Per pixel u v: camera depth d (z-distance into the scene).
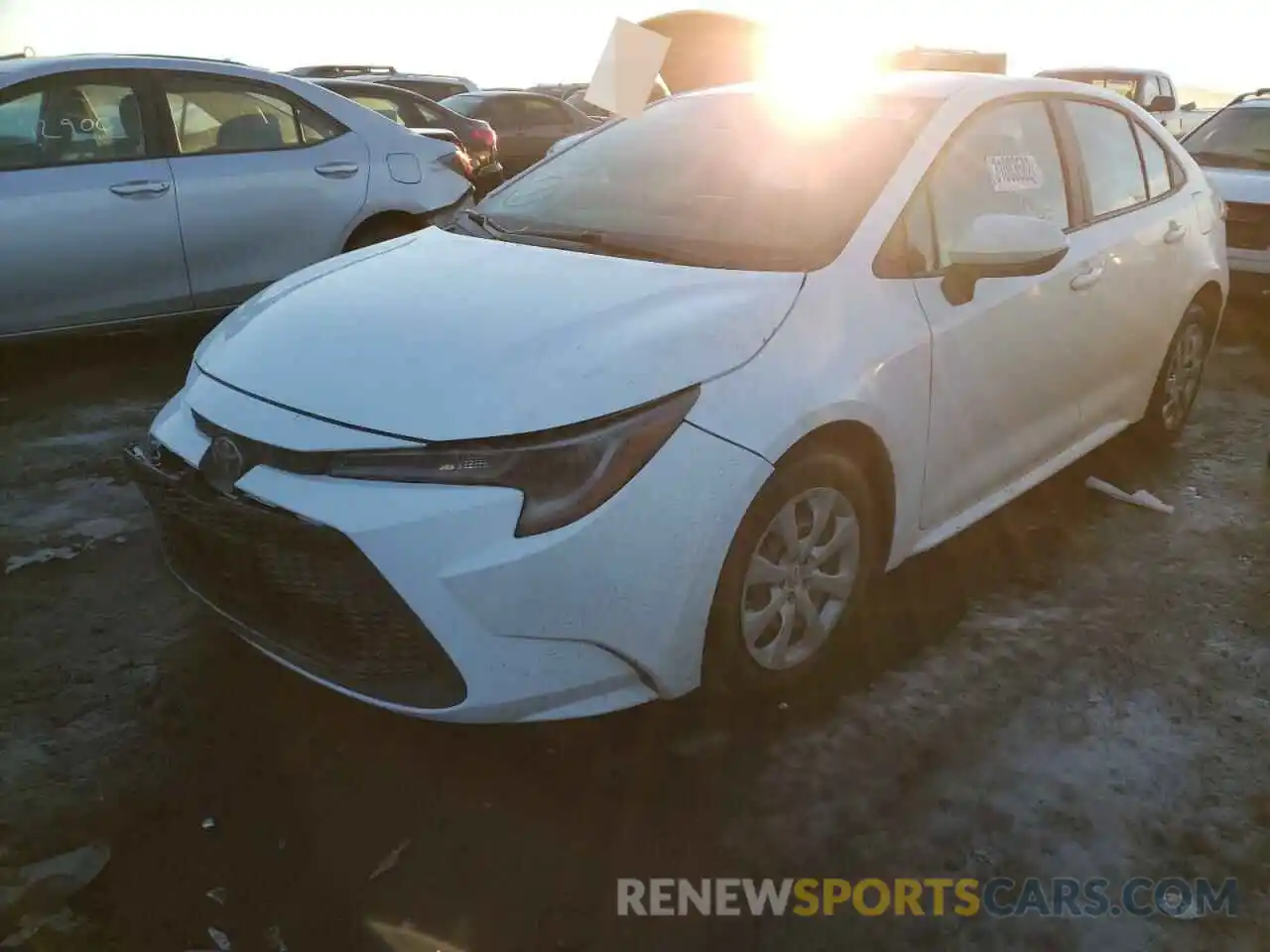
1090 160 3.91
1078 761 2.68
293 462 2.37
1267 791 2.59
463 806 2.49
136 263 5.36
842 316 2.80
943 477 3.17
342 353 2.58
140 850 2.34
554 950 2.11
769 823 2.45
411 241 3.47
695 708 2.82
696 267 2.89
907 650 3.14
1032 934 2.18
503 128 13.52
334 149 5.98
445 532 2.26
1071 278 3.57
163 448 2.69
